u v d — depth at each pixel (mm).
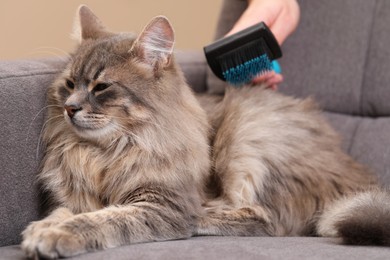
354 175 2123
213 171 2031
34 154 1786
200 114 1981
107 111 1758
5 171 1671
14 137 1700
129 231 1621
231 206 1983
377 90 2453
